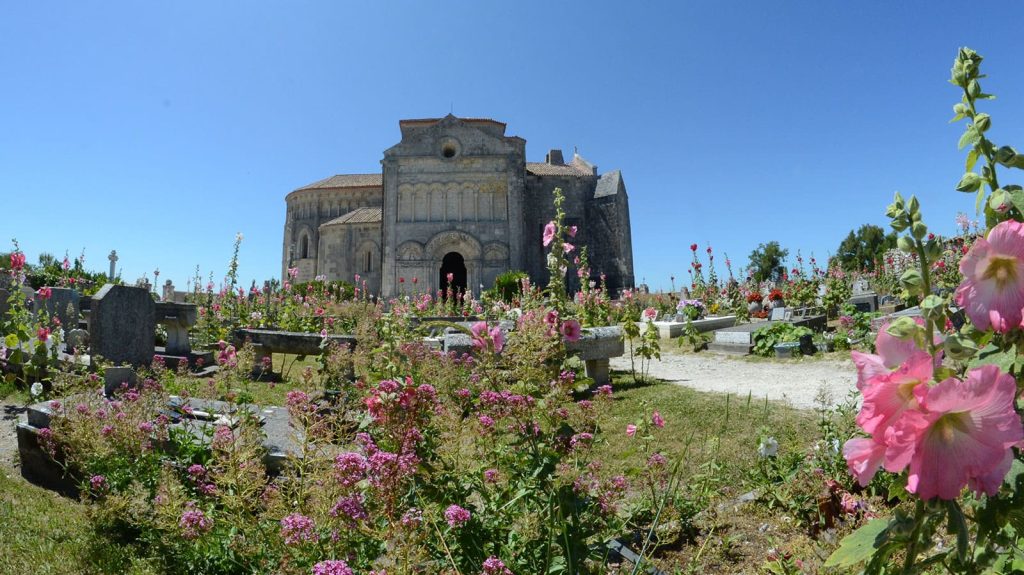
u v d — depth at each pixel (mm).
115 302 8375
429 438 2812
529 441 2881
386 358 4207
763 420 6285
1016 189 1250
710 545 3537
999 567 1455
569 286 44375
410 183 42500
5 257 16844
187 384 7289
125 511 3684
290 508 2887
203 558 2979
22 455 5094
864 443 1102
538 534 2660
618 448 5113
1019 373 1154
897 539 1232
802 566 2898
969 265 1145
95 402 4863
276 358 12227
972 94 1410
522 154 45000
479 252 41500
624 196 48281
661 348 15930
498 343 3523
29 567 3418
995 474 1038
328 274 48406
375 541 2508
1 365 8594
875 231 54844
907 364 1034
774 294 21531
